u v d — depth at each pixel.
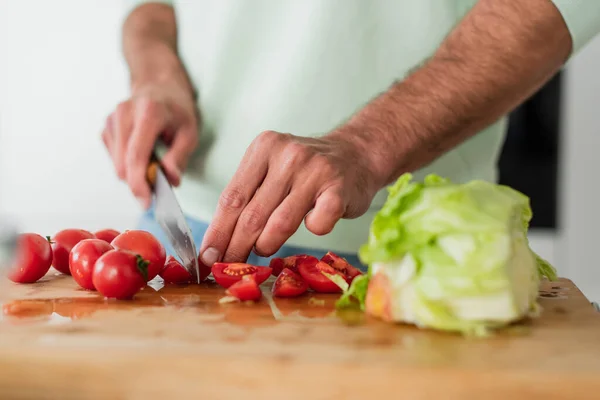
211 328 0.97
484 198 1.02
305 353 0.84
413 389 0.79
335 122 1.66
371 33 1.60
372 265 1.06
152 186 1.62
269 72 1.69
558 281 1.34
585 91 2.85
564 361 0.82
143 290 1.25
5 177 3.10
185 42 1.87
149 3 2.00
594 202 2.90
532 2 1.32
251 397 0.81
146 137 1.59
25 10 3.01
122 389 0.83
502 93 1.37
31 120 3.08
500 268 0.96
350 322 1.01
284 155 1.24
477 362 0.82
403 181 1.08
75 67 3.05
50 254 1.35
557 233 2.93
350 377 0.80
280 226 1.24
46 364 0.83
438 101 1.35
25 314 1.06
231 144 1.76
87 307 1.11
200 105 1.81
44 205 3.13
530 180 2.91
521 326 0.99
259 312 1.08
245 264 1.26
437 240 0.98
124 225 3.13
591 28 1.34
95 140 3.09
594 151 2.88
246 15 1.68
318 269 1.24
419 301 0.97
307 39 1.63
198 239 1.84
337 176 1.22
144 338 0.91
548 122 2.87
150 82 1.81
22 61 3.04
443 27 1.58
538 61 1.35
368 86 1.63
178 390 0.82
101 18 3.00
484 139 1.67
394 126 1.34
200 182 1.83
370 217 1.65
